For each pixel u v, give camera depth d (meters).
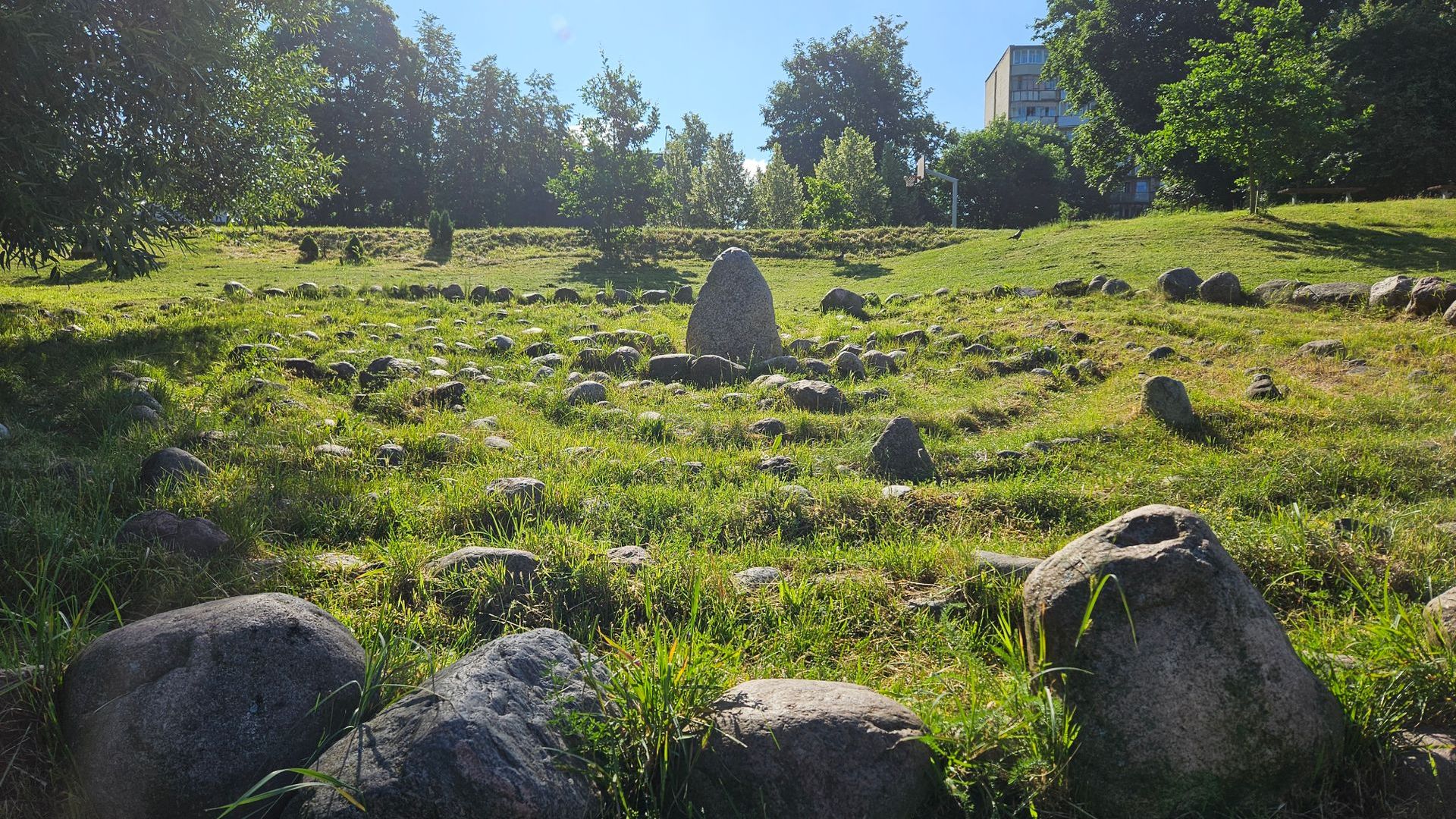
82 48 10.41
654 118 31.66
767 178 52.16
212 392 8.90
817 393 9.71
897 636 4.27
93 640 3.07
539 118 57.91
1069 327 13.48
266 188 17.47
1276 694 2.65
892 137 64.25
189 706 2.59
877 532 6.01
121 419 7.26
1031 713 2.86
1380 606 4.28
